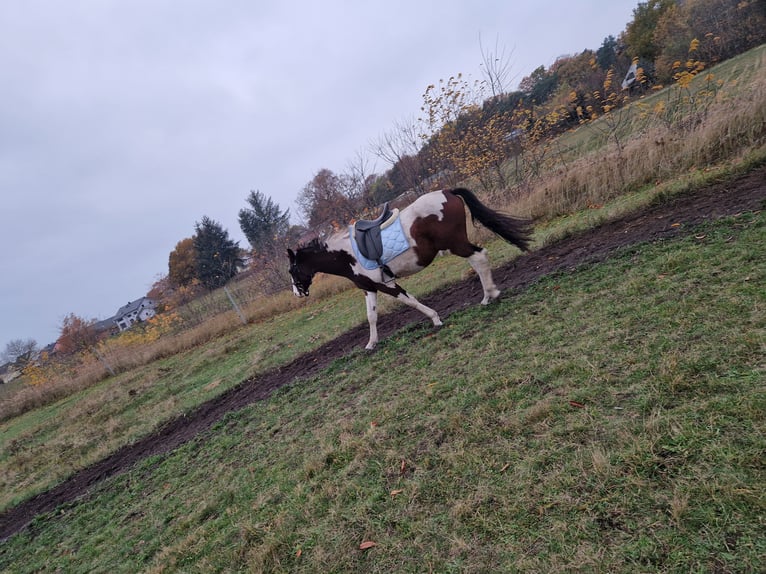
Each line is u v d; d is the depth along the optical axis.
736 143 6.58
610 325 3.31
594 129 11.70
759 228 3.81
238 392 7.30
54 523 5.40
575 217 7.74
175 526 3.72
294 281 5.92
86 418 10.30
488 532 2.04
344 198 14.91
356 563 2.26
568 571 1.69
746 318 2.63
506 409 2.88
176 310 19.94
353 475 3.01
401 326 6.27
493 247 8.30
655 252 4.38
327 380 5.51
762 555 1.45
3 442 11.38
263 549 2.66
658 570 1.54
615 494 1.89
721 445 1.87
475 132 11.28
